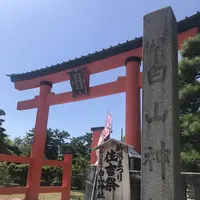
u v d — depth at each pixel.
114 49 11.98
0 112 33.19
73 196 21.08
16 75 15.70
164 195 3.97
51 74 14.52
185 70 7.22
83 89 13.15
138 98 10.99
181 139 6.56
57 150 50.50
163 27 4.94
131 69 11.43
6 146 33.78
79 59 13.20
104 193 6.33
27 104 15.62
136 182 6.40
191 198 5.45
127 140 10.34
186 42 7.59
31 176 13.43
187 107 7.08
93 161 15.45
